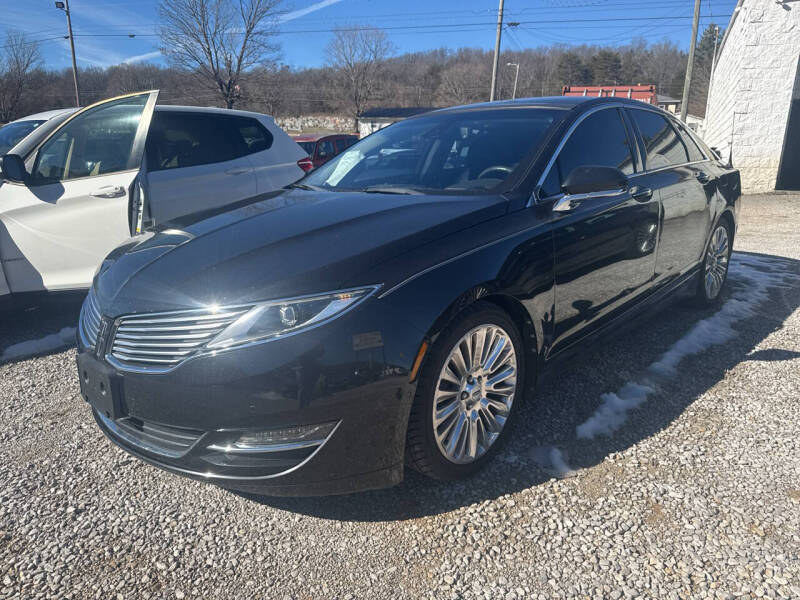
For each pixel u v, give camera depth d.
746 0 13.11
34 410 3.20
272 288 2.02
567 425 2.91
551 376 2.87
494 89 27.91
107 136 4.43
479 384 2.43
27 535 2.22
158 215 4.66
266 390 1.96
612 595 1.87
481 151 3.07
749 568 1.96
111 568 2.05
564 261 2.73
